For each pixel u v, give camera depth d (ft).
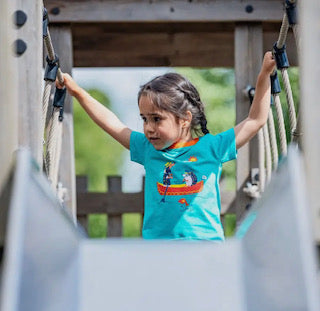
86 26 16.33
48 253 6.13
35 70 7.51
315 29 6.72
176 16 15.14
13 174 6.71
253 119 10.85
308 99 6.67
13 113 6.86
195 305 6.84
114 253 7.38
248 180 15.03
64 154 14.53
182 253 7.34
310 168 6.61
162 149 10.53
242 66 15.24
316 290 5.30
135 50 17.57
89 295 6.95
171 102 10.39
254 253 6.77
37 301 5.71
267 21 15.30
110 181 17.37
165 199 10.23
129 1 15.11
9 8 7.16
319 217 6.55
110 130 11.19
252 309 6.59
